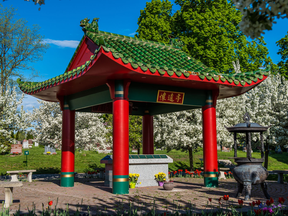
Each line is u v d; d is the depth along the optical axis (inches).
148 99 474.0
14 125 756.6
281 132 821.9
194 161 1274.6
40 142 856.9
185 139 861.8
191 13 1204.5
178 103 506.3
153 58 489.4
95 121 890.7
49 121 849.5
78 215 273.3
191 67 501.4
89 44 513.3
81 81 459.5
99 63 366.0
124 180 434.3
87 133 844.6
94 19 522.6
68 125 579.2
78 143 848.9
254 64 1286.9
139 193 447.8
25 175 912.3
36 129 868.6
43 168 1056.8
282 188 527.2
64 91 544.7
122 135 434.3
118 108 438.0
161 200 382.6
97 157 1330.0
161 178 558.9
